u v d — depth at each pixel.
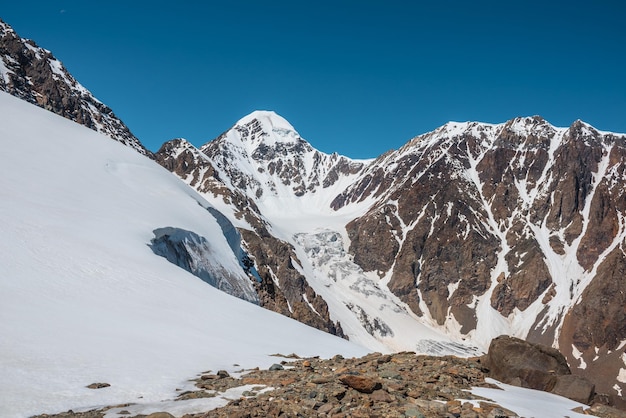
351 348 32.59
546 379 15.57
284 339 28.44
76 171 61.84
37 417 10.98
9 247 30.02
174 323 25.03
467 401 12.45
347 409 11.62
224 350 20.53
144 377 14.65
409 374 15.09
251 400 12.44
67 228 38.53
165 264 40.31
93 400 12.34
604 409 13.05
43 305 22.14
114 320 22.45
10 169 51.53
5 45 182.75
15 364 14.09
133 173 73.25
